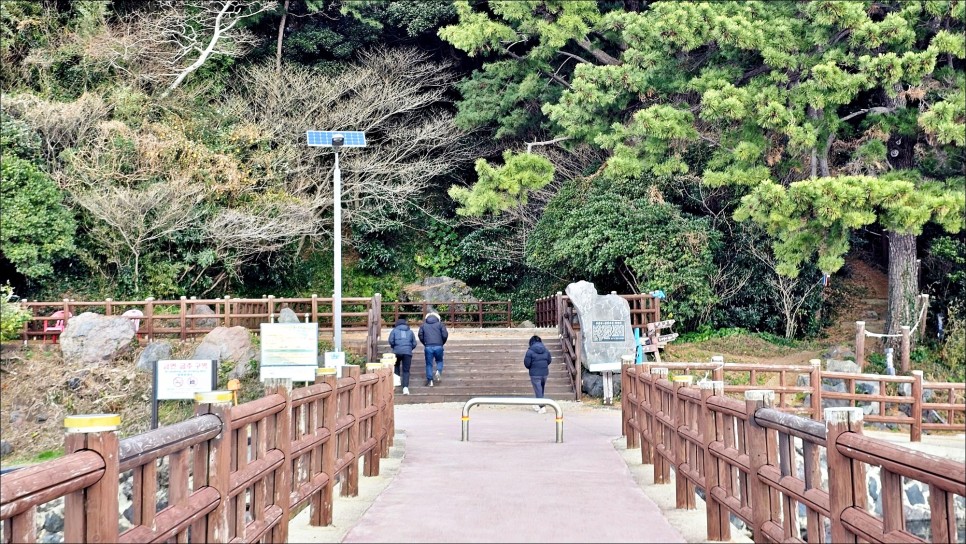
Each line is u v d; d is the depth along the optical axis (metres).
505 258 30.41
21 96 22.53
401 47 30.20
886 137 17.47
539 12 23.45
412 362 20.09
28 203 21.58
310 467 6.37
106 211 22.34
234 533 4.62
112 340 19.48
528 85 25.61
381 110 28.58
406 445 11.07
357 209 28.64
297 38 29.48
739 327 23.58
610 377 18.42
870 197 15.75
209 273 26.45
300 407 6.08
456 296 30.53
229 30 28.06
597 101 19.16
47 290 23.56
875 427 15.23
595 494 7.38
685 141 18.67
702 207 24.48
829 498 3.98
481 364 20.22
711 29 17.22
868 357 19.19
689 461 6.89
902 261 19.59
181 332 20.83
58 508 9.83
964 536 9.81
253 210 24.94
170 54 26.31
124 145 23.06
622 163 18.52
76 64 24.77
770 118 16.64
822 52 17.52
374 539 5.80
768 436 5.15
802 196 15.66
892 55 15.53
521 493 7.45
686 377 7.20
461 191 21.97
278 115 26.92
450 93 31.58
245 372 18.94
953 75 17.06
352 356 20.88
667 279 22.50
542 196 28.64
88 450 3.03
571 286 19.44
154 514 3.50
